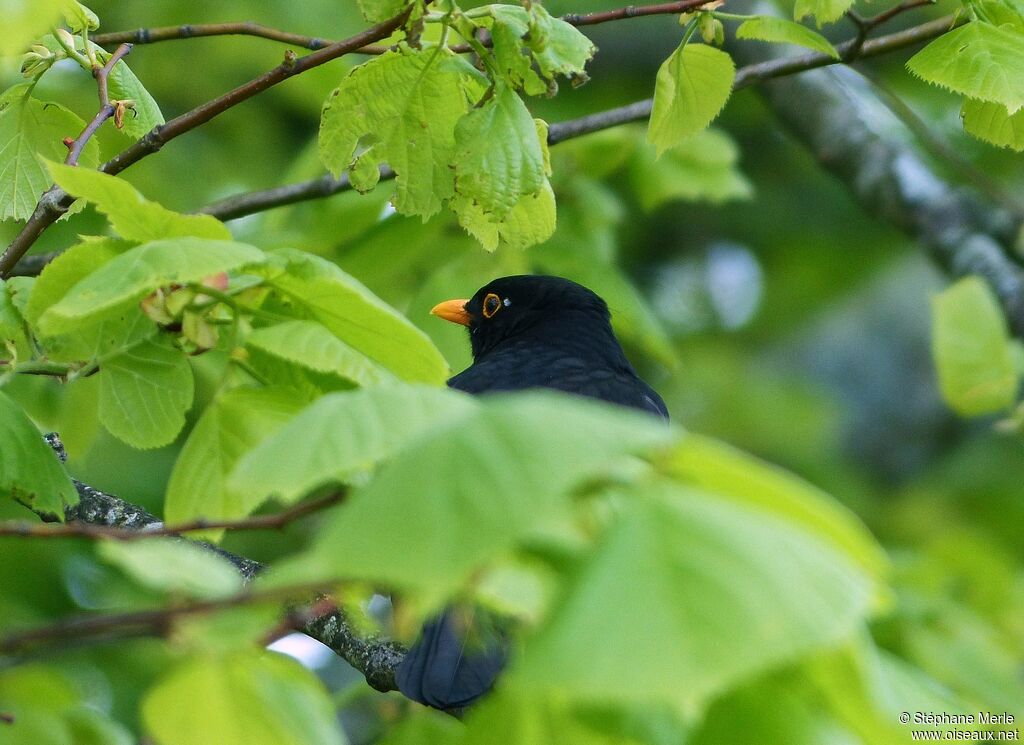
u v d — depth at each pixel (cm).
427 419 390
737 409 1927
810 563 315
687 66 773
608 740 361
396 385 408
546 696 362
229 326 600
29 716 621
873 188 1555
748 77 1008
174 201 1529
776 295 2108
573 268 1213
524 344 1074
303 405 585
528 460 319
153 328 618
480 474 319
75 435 803
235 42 1565
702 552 312
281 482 376
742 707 352
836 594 309
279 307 603
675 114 786
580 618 303
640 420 335
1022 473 1759
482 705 379
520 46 660
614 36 1844
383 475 329
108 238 582
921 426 2069
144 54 1581
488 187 661
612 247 1278
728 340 2062
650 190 1325
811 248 2119
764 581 306
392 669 784
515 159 664
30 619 1294
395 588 338
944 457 1948
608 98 1859
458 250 1197
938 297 878
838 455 1964
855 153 1578
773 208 2102
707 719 353
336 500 489
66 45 782
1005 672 581
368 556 314
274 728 396
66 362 620
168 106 1642
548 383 955
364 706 988
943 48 730
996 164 1848
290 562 342
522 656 306
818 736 349
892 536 1748
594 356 1078
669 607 302
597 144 1267
